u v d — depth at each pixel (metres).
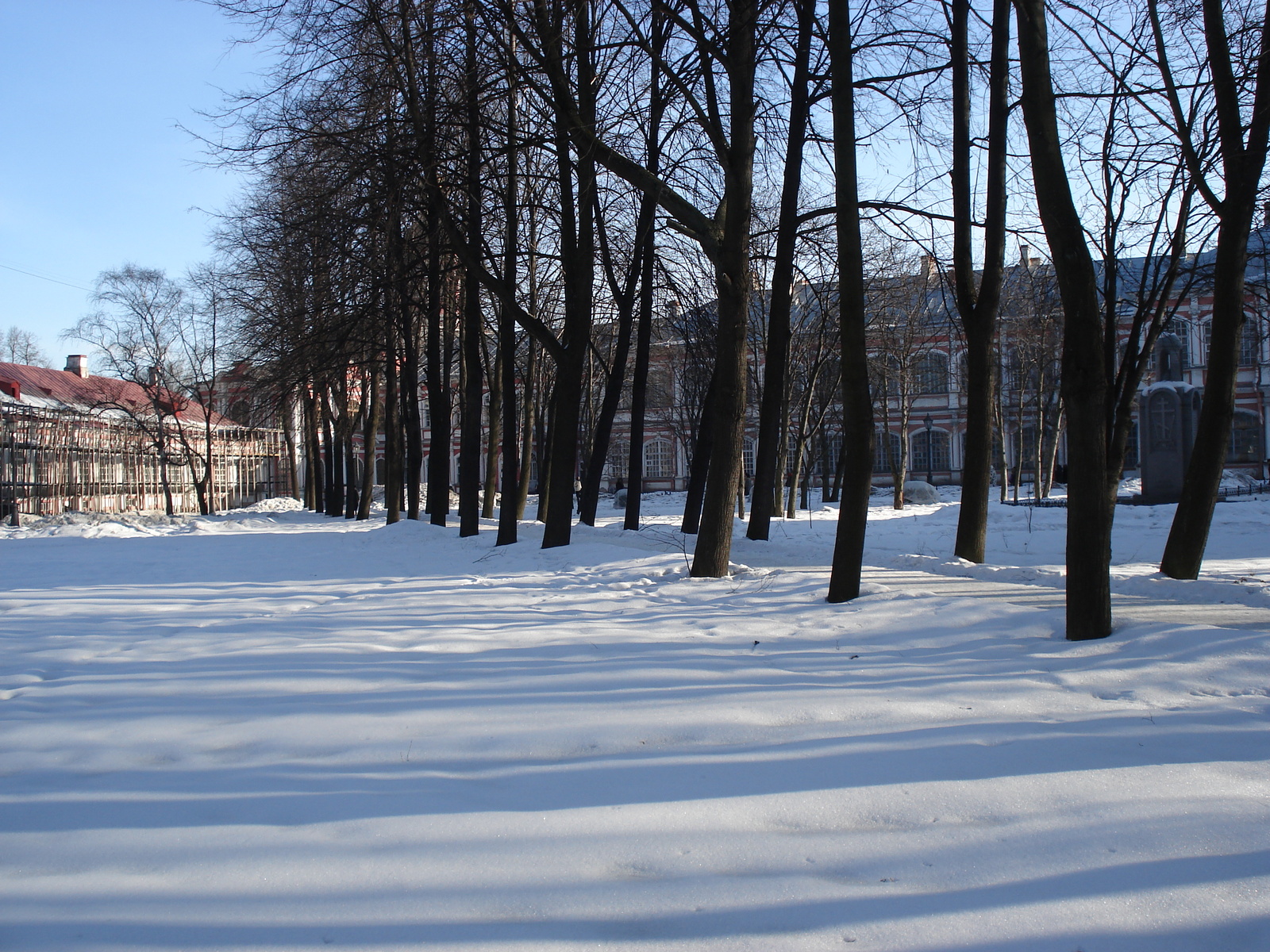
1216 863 2.75
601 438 19.05
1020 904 2.54
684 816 3.19
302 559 15.59
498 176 13.94
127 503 44.78
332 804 3.37
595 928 2.43
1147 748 3.83
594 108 12.75
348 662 6.13
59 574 13.56
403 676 5.64
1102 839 2.94
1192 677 4.96
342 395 35.00
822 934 2.39
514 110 14.12
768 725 4.38
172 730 4.48
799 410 34.97
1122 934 2.38
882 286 26.58
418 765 3.87
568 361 14.16
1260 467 48.16
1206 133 10.59
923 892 2.63
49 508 37.81
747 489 44.06
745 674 5.50
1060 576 9.67
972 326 11.61
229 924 2.46
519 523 22.44
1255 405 49.62
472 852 2.91
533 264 19.98
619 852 2.90
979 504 11.66
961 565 10.70
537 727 4.39
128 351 39.38
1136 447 51.53
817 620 7.39
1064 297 6.38
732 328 10.48
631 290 18.17
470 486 17.88
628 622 7.75
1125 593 8.73
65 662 6.45
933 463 59.00
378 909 2.53
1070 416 6.28
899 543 17.59
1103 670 5.19
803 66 13.53
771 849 2.92
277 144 12.77
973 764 3.67
